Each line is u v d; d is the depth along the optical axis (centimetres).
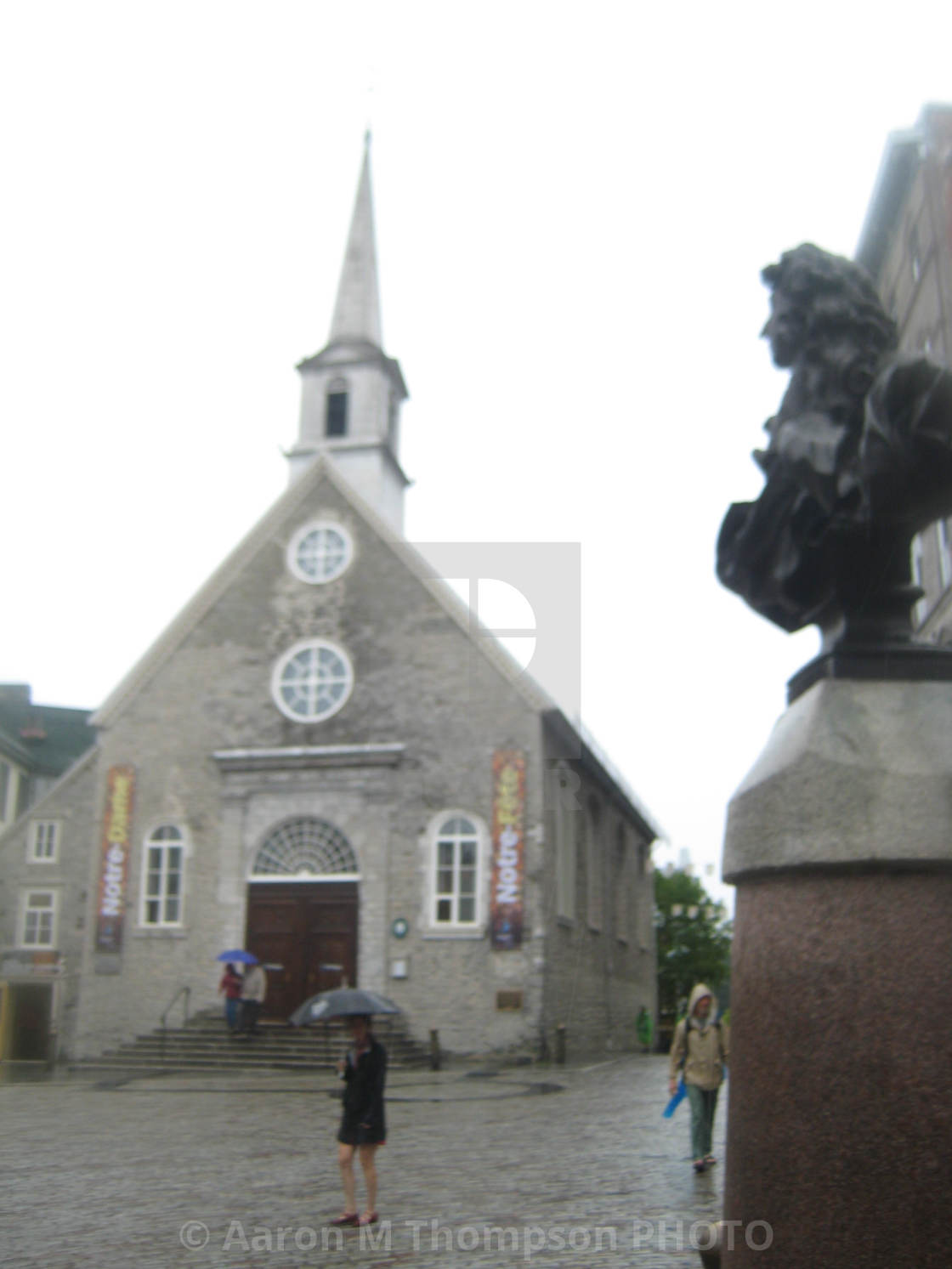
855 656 344
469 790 2738
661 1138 1321
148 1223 858
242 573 3022
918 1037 295
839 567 348
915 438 316
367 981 2677
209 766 2909
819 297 360
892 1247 285
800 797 323
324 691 2892
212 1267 716
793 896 321
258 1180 1057
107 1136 1400
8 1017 2875
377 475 3497
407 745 2795
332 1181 1045
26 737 4722
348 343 3656
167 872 2880
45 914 3027
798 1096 305
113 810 2934
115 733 2991
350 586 2942
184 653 3003
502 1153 1199
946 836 305
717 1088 1061
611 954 3403
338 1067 864
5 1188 1026
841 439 346
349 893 2766
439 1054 2462
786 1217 299
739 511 398
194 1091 2041
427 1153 1217
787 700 380
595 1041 3114
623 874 3750
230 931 2795
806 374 362
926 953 301
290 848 2833
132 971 2820
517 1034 2573
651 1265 683
